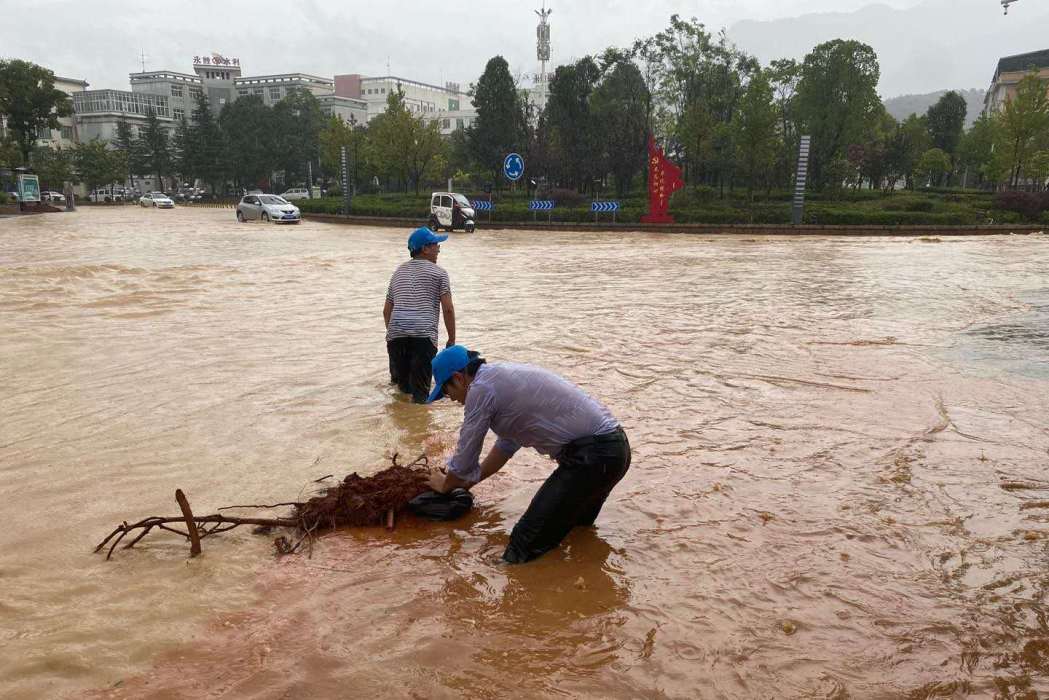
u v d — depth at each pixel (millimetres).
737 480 4219
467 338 8508
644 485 4152
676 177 36812
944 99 72625
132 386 6262
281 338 8383
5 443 4824
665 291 12875
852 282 14211
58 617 2789
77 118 106625
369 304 10969
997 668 2488
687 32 52500
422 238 6113
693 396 6039
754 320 9805
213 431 5109
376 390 6246
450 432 5145
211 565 3242
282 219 35906
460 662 2521
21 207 46844
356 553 3395
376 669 2477
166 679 2410
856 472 4328
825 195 48938
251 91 124625
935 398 5945
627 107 50031
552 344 8164
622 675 2453
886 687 2389
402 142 50031
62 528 3592
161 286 12711
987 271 16250
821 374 6777
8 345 7828
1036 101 46469
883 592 2984
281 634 2691
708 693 2359
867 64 49531
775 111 43812
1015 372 6809
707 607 2885
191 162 83938
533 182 51938
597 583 3088
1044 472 4312
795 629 2721
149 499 3953
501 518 3807
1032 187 56094
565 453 3312
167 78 115938
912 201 40500
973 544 3406
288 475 4320
